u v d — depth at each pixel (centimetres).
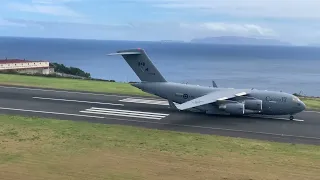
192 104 3531
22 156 2323
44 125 3238
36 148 2508
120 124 3431
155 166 2214
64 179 1950
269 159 2417
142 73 4397
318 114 4244
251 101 3909
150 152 2500
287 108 3862
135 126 3369
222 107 3909
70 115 3759
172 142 2794
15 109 3956
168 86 4266
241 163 2311
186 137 2975
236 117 3959
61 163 2216
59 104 4334
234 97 3984
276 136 3153
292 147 2775
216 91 4128
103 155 2403
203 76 15225
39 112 3847
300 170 2205
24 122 3331
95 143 2684
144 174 2069
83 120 3547
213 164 2278
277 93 3947
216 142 2842
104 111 4031
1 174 1997
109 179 1975
